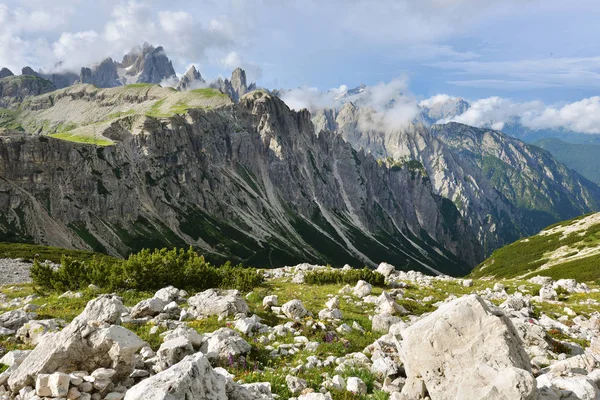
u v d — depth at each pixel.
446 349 11.33
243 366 13.97
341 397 11.84
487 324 11.52
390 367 14.07
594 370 12.73
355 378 12.61
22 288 40.81
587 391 10.67
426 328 11.98
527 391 9.15
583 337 23.36
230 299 23.03
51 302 26.94
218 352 14.64
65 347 11.26
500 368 10.13
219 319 21.48
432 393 10.77
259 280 41.44
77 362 11.35
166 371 9.05
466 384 10.05
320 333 19.86
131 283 32.59
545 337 19.72
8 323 18.91
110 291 30.88
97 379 10.46
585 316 31.09
